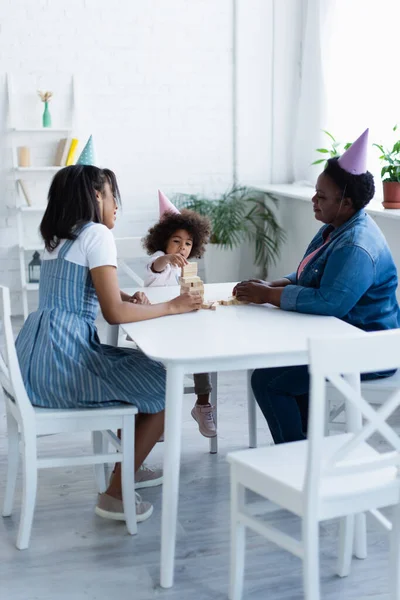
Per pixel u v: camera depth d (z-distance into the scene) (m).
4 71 5.05
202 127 5.45
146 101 5.32
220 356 2.00
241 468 1.92
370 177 2.54
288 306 2.52
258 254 5.60
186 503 2.62
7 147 5.15
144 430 2.45
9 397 2.41
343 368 1.64
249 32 5.39
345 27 4.88
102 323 5.02
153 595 2.08
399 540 1.90
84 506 2.59
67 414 2.27
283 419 2.55
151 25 5.23
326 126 5.14
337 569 2.18
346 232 2.51
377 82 4.57
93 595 2.08
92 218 2.39
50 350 2.30
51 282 2.38
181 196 5.47
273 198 5.46
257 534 2.41
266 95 5.50
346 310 2.46
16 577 2.17
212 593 2.09
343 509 1.76
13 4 4.99
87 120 5.24
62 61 5.12
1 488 2.72
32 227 5.29
